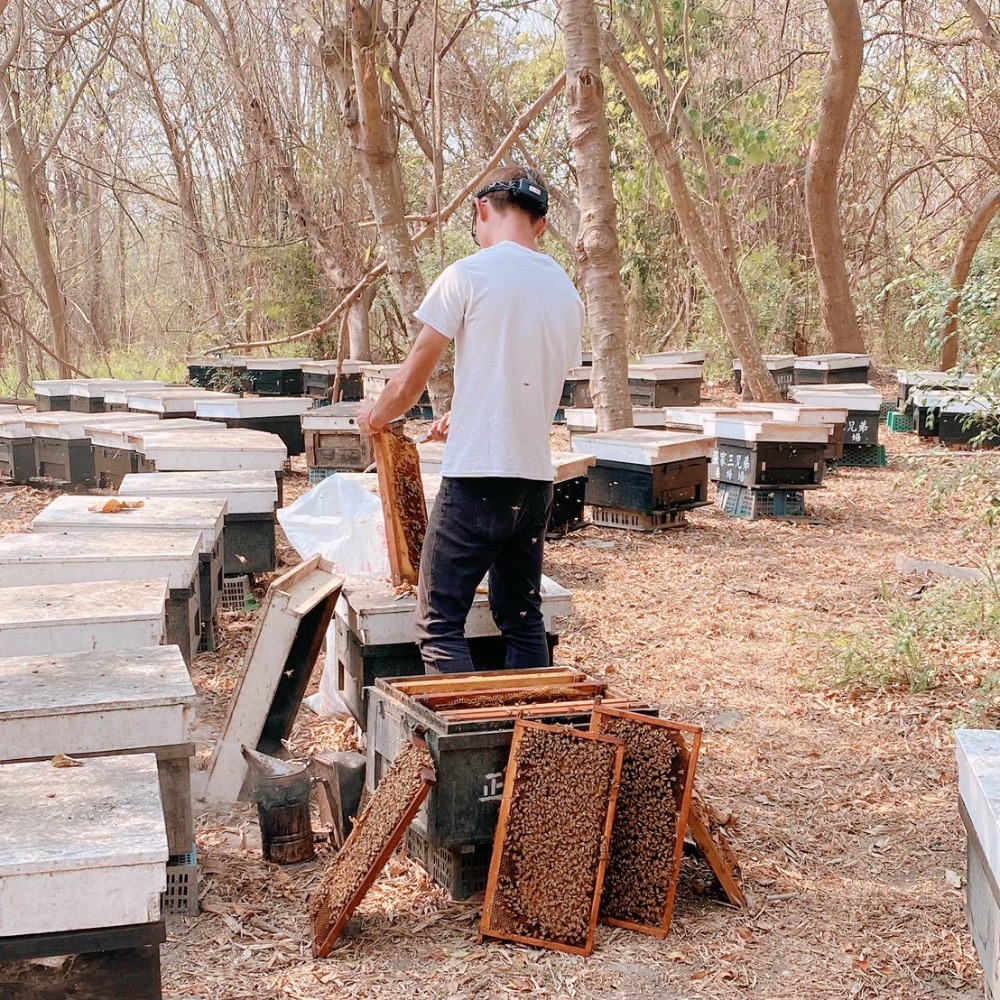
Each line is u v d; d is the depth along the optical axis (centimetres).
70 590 430
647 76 1409
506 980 306
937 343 640
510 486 394
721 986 307
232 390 1705
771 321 2209
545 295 397
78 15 1656
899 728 517
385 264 922
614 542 912
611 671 602
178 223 2080
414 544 454
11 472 1045
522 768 332
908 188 2880
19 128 1577
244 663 417
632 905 336
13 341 2114
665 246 2370
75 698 319
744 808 428
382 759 382
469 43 1855
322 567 455
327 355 2161
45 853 233
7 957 234
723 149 2105
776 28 2173
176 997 294
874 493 1134
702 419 1062
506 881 328
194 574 535
